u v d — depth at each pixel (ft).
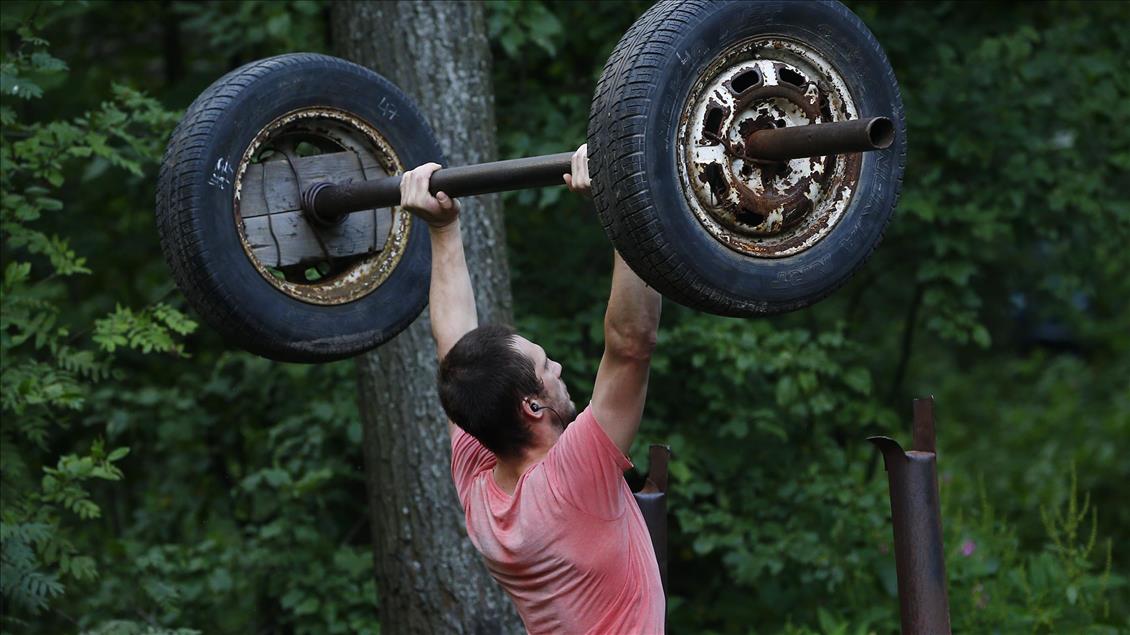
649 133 23.66
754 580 58.34
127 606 56.95
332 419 56.54
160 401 60.03
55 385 45.85
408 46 47.52
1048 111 62.34
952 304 61.87
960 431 114.11
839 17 25.44
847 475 60.29
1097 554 81.30
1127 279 112.16
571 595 25.43
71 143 47.98
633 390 24.68
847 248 25.88
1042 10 65.05
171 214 30.01
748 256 24.94
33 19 47.55
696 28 24.07
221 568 56.75
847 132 23.43
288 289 31.60
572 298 60.80
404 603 47.09
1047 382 124.98
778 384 56.65
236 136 30.45
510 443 26.16
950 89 60.70
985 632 53.01
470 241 47.55
